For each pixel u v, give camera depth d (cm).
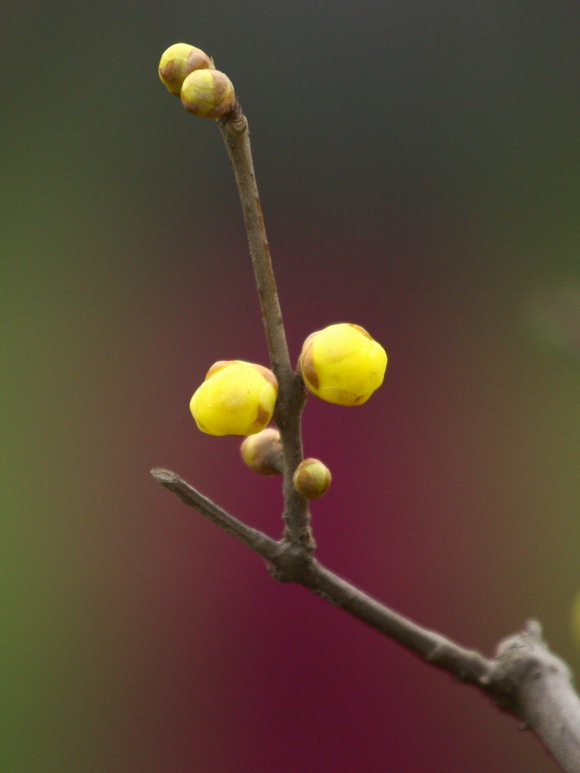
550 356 52
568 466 100
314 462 43
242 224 124
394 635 44
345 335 43
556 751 44
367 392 44
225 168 129
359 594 44
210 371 44
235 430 44
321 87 134
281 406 44
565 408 103
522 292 117
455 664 44
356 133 132
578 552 95
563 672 44
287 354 44
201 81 42
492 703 45
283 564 44
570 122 133
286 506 44
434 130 133
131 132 135
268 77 136
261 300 44
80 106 136
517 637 45
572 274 120
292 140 131
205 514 44
